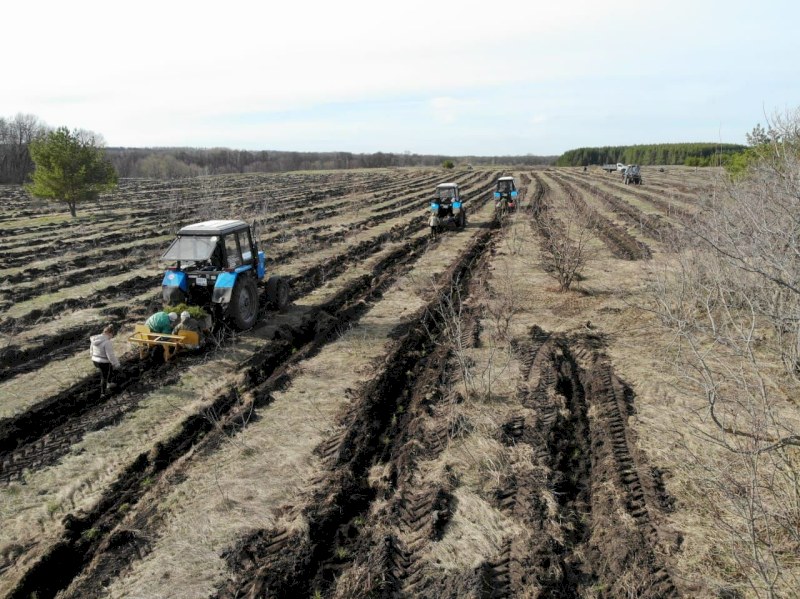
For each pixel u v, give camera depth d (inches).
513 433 264.2
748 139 414.9
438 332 407.8
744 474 219.6
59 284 573.0
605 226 879.1
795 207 227.0
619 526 201.5
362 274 600.4
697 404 282.0
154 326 358.3
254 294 417.4
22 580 182.7
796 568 174.7
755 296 277.4
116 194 1782.7
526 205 1203.2
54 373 346.3
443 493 222.4
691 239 458.9
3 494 228.5
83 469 245.3
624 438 258.1
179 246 393.4
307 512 209.6
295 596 176.4
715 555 184.4
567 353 359.3
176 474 237.5
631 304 427.8
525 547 193.8
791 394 283.4
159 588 178.9
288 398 304.3
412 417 285.4
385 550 192.7
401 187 1940.2
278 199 1496.1
